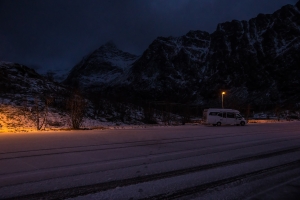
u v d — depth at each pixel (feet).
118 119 116.98
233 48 533.96
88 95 156.87
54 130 70.23
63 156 30.40
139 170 23.63
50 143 41.78
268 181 20.42
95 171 23.21
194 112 218.59
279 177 21.61
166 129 75.36
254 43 496.64
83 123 93.15
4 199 16.16
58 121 91.25
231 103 213.46
